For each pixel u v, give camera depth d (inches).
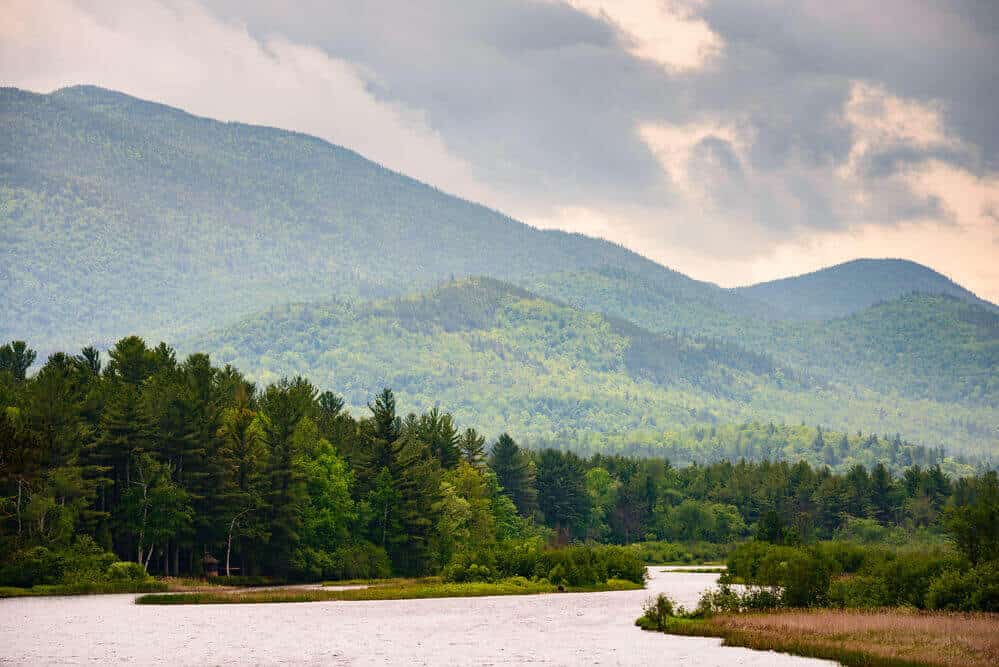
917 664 2952.8
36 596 5344.5
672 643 3555.6
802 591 4606.3
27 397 6550.2
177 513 6446.9
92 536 6240.2
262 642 3619.6
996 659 3036.4
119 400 6628.9
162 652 3348.9
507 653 3363.7
